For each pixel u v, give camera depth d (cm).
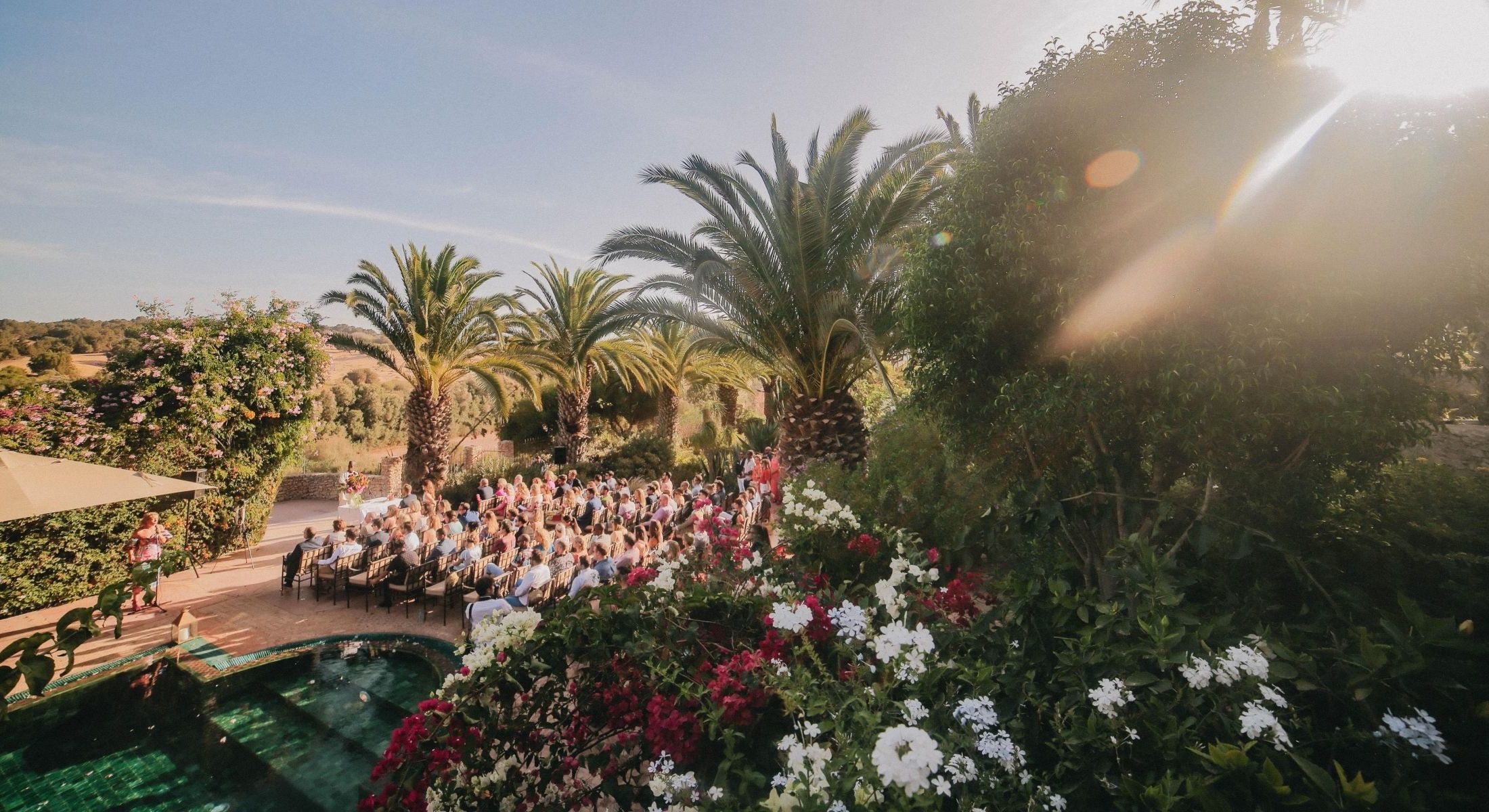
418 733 253
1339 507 317
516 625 278
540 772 261
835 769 161
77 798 438
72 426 852
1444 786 148
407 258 1481
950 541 450
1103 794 166
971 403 366
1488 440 371
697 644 271
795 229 875
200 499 988
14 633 714
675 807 189
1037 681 208
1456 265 228
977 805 158
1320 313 244
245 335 1051
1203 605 240
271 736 514
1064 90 323
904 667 197
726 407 2408
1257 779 138
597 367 1938
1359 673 168
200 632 725
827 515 448
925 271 363
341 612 790
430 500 1112
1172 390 271
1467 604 268
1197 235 273
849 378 998
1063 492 316
